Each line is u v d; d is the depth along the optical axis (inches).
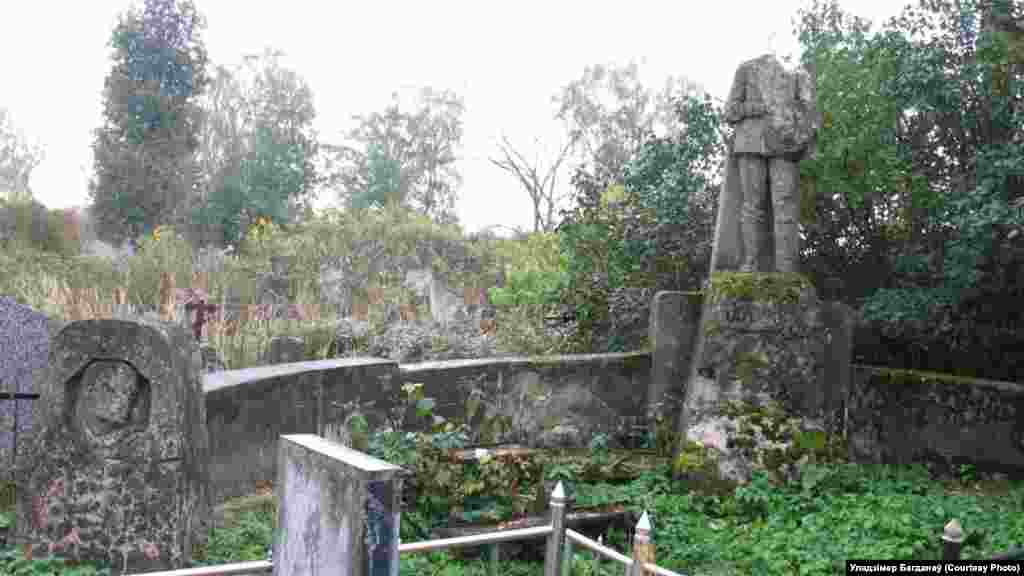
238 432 232.4
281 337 424.2
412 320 613.0
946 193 350.0
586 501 246.7
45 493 182.9
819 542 218.5
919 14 366.6
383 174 1731.1
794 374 280.2
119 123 1284.4
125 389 182.7
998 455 314.5
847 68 354.6
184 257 761.6
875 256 379.9
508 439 294.5
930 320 343.9
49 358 185.0
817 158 348.5
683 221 389.1
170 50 1301.7
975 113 354.0
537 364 307.6
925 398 324.2
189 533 187.3
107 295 550.3
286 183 1528.1
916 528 223.5
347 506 108.5
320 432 260.4
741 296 282.7
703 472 269.3
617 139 1614.2
